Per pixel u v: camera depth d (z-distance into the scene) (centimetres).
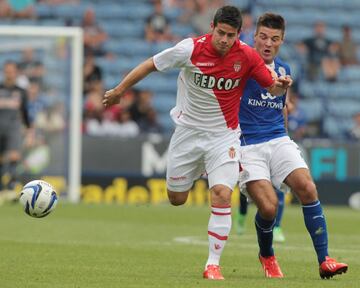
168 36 10769
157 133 9519
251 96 3425
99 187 8375
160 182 8381
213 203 3225
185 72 3250
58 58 8350
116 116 9381
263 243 3372
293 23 11200
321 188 8438
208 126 3262
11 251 4091
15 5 10781
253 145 3406
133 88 10044
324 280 3244
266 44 3481
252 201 3400
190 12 10938
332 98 10494
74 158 8250
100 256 3978
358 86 10638
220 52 3167
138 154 8381
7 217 6359
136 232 5431
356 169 8494
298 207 8444
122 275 3288
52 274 3281
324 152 8438
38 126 8312
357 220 6875
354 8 11494
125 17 10988
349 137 10250
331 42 10775
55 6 10950
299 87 10462
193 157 3306
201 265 3706
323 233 3294
